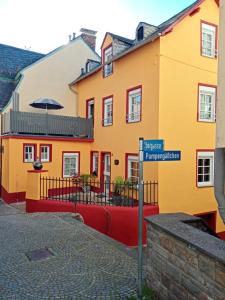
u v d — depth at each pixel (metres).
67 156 15.98
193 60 12.63
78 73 19.00
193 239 3.79
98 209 10.98
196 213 12.66
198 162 12.91
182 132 12.27
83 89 18.03
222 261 3.14
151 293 4.67
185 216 5.00
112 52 14.89
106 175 15.63
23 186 14.63
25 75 16.94
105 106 15.78
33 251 6.76
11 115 14.36
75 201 11.50
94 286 5.12
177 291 4.04
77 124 16.34
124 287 5.09
